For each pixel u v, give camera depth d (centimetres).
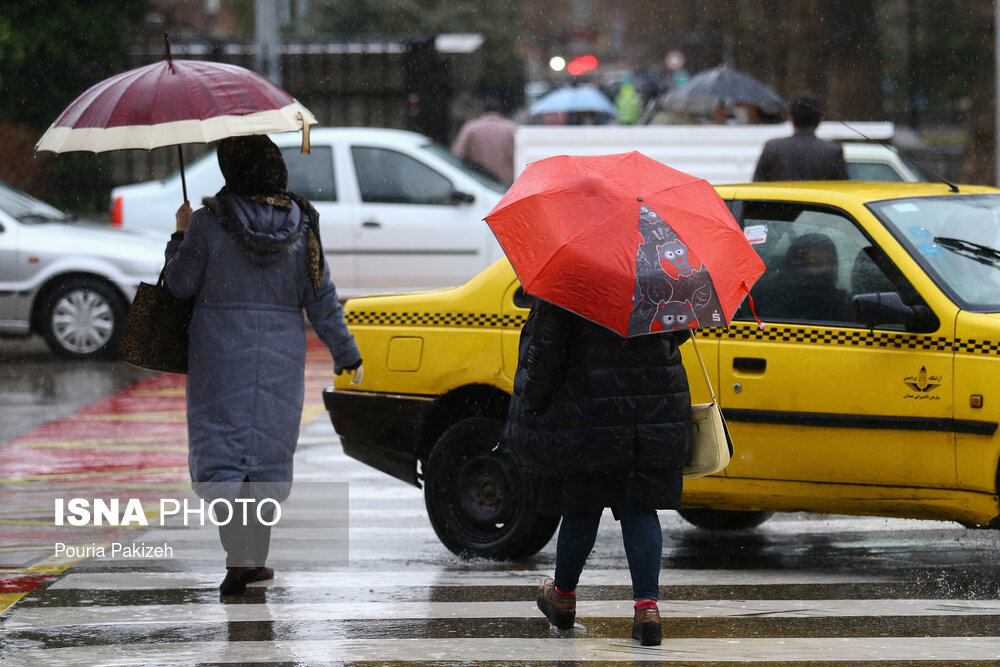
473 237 4331
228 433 1748
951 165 8012
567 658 1545
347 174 4369
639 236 1488
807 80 7706
